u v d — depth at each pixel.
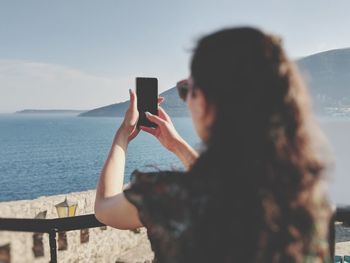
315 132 1.14
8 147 198.12
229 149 1.08
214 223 1.09
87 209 11.21
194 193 1.12
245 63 1.08
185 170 1.23
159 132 1.85
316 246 1.17
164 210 1.14
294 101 1.09
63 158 155.00
